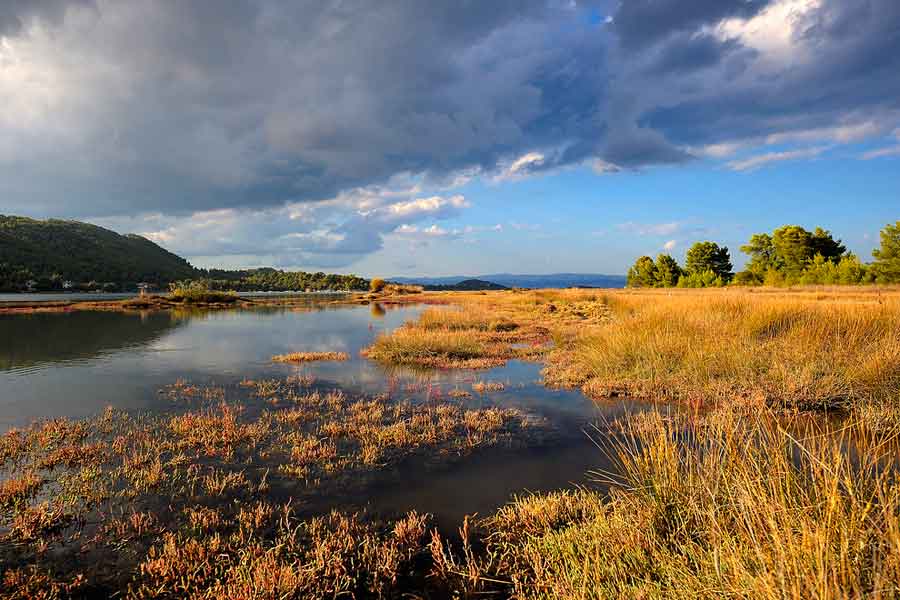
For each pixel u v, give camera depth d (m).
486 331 19.62
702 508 3.44
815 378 8.02
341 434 6.82
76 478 5.20
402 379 10.80
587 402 8.41
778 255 58.56
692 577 2.73
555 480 5.18
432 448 6.21
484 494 4.88
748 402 7.12
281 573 3.35
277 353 14.98
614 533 3.53
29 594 3.29
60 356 14.27
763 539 2.69
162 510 4.53
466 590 3.39
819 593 2.10
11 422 7.43
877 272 42.03
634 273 83.88
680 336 10.75
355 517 4.40
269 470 5.50
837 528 2.47
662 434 4.18
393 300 54.97
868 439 5.32
